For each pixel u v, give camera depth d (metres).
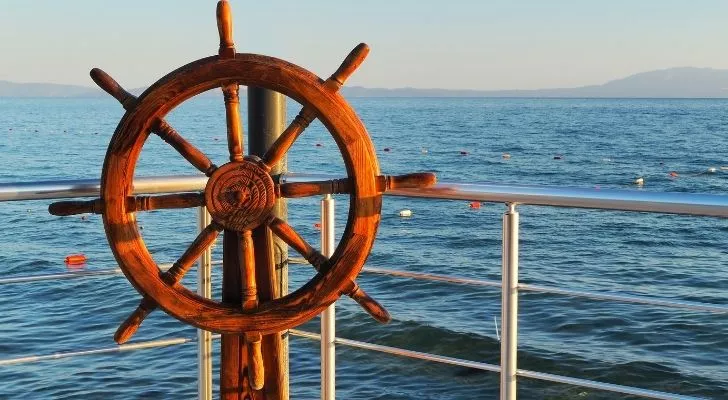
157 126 1.78
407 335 8.46
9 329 7.96
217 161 30.14
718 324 8.55
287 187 1.81
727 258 14.13
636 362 7.64
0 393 6.12
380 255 14.40
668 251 14.86
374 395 6.55
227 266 1.85
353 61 1.76
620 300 1.90
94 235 15.64
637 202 1.79
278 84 1.75
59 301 9.05
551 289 1.97
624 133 60.41
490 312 9.14
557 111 127.19
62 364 6.68
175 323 7.59
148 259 1.81
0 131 62.53
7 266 13.06
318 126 59.72
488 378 6.90
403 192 2.05
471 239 15.80
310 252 1.82
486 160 36.28
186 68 1.75
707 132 61.53
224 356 1.90
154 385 6.19
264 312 1.81
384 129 66.19
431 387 6.75
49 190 2.04
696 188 26.64
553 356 7.79
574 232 16.98
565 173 31.27
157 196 1.80
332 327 2.29
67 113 118.94
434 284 10.38
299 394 5.82
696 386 7.17
